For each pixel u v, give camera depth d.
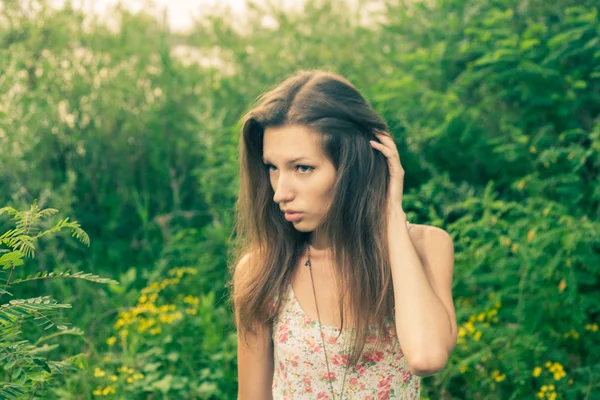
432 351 1.78
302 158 1.88
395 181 2.00
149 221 5.57
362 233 1.95
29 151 5.08
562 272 3.69
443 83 4.99
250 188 2.09
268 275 2.03
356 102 1.96
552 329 3.67
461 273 3.90
